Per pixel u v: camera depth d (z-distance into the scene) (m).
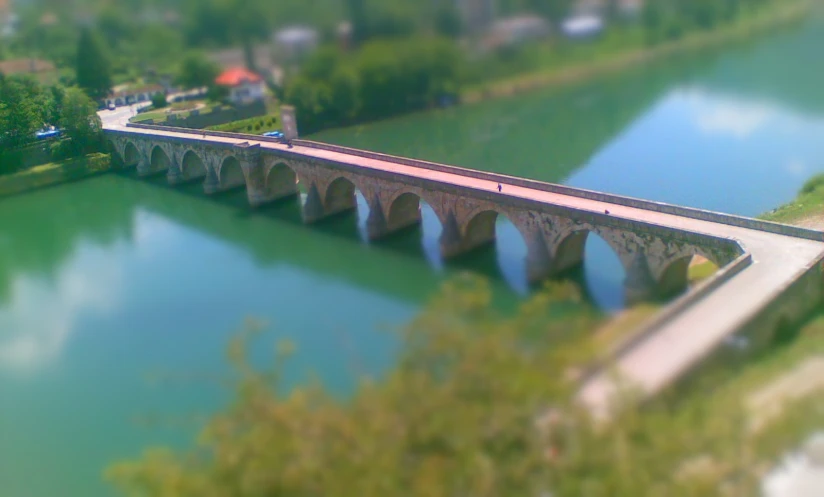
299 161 90.62
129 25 184.00
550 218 63.81
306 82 149.38
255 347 55.53
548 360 31.22
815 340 43.91
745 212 84.12
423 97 164.88
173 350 58.00
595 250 71.88
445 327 31.53
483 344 30.50
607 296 60.66
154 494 29.73
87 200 108.88
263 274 72.81
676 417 31.88
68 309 68.19
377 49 160.62
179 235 88.75
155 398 51.19
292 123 138.62
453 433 27.58
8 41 178.88
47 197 111.56
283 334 57.47
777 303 45.19
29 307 69.44
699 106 146.75
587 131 132.00
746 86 164.50
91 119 124.75
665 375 35.88
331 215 91.25
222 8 172.00
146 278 74.25
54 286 74.50
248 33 171.62
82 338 61.75
